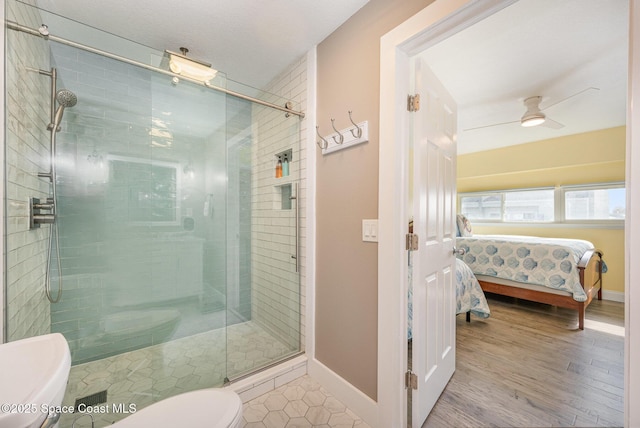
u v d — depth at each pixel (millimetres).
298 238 2018
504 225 4891
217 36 1771
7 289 1132
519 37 1807
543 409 1537
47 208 1553
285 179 2141
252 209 2486
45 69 1578
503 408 1544
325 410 1528
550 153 4191
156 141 2074
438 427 1406
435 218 1540
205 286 2250
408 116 1363
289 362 1860
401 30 1262
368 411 1417
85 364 1855
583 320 2594
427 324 1441
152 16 1593
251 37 1771
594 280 3225
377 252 1396
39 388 593
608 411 1517
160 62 1904
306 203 1896
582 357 2092
